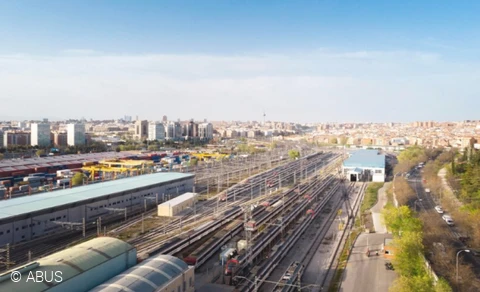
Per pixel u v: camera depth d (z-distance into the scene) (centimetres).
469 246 10462
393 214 10875
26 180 19288
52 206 11019
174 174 19012
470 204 14012
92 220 12531
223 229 11975
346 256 10281
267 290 8244
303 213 15338
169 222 13000
